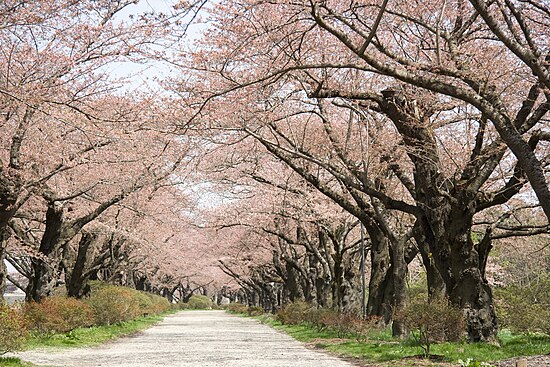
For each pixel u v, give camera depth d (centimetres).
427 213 1727
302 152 1934
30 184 1836
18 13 1460
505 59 1614
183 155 2520
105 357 1698
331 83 1791
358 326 2188
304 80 1733
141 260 5288
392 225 2402
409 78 1038
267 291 6244
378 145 1941
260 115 1827
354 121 2323
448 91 1033
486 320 1647
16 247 2588
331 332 2548
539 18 1521
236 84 1650
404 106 1648
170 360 1623
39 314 2095
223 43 1578
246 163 2827
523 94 1656
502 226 1888
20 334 1386
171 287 9075
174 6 1052
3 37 1627
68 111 1661
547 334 2081
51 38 1636
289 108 2106
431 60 1509
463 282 1655
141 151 2370
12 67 1647
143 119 1917
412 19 1298
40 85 1591
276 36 1467
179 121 1847
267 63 1598
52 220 2380
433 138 1712
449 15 1588
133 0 1655
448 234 1672
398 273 2022
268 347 2136
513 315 2122
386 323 2275
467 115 1659
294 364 1519
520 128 1494
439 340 1698
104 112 1855
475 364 1176
